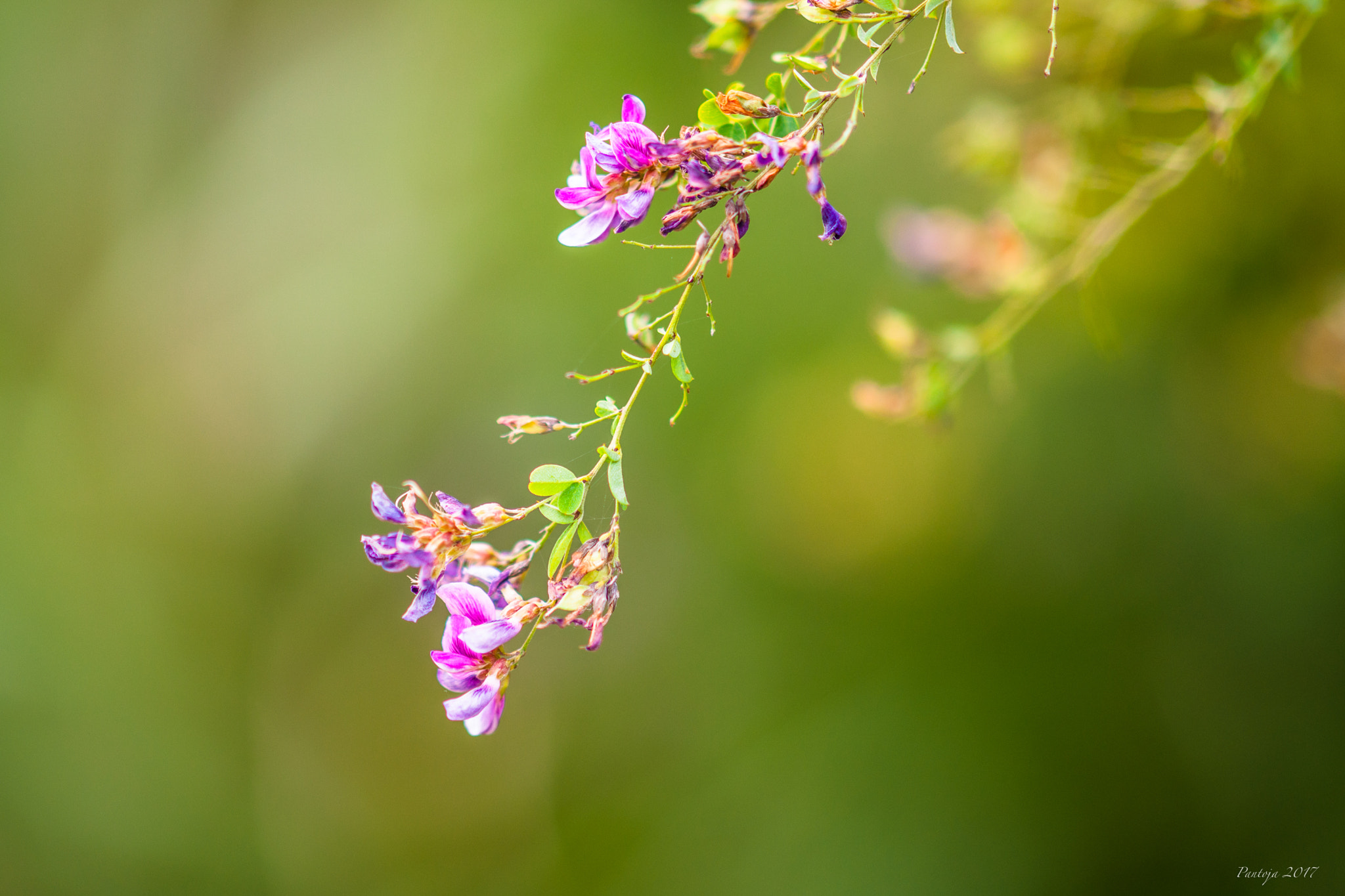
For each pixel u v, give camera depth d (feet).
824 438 4.11
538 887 4.91
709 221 2.03
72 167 6.18
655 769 4.56
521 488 4.61
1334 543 3.05
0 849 4.88
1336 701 3.06
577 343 4.43
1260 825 3.16
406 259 5.06
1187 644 3.38
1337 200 2.79
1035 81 2.70
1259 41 2.14
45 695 5.22
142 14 6.14
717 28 2.05
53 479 5.86
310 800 5.68
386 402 5.12
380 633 5.79
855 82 1.93
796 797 4.00
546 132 4.63
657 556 4.57
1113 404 3.47
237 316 5.66
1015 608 3.78
